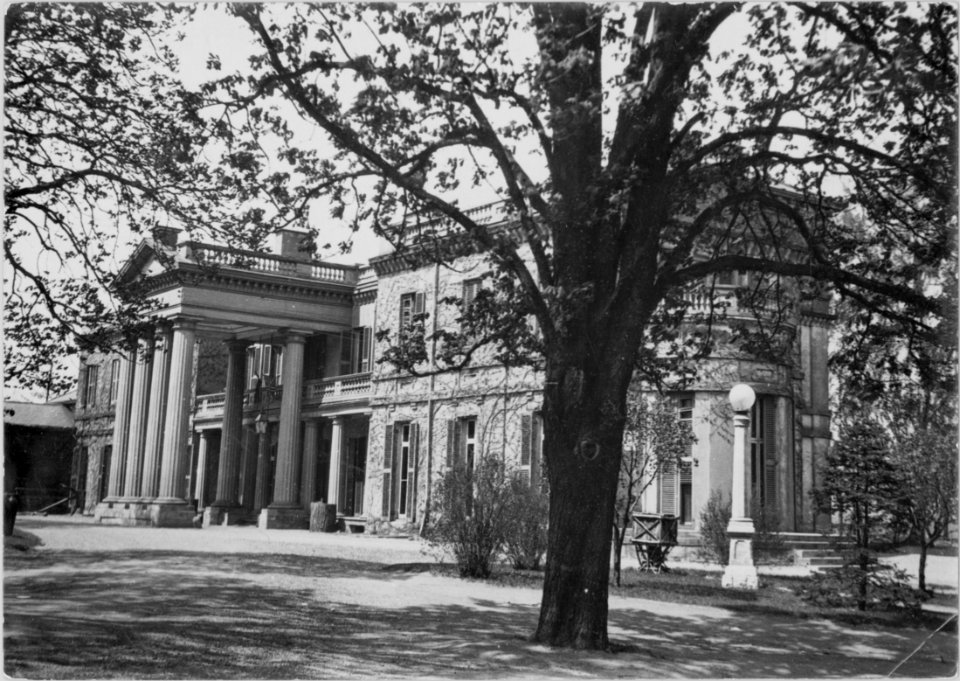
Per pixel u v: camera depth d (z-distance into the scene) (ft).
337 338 126.82
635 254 33.88
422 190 35.42
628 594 50.75
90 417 153.69
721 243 45.57
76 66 42.19
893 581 47.75
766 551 71.10
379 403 110.93
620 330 33.53
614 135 34.50
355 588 48.29
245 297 117.91
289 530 116.06
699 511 76.84
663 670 29.37
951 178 37.65
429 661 29.14
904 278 42.24
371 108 34.37
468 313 41.91
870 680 29.55
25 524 100.12
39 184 41.98
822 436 88.58
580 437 33.06
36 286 44.01
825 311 88.99
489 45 34.04
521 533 62.64
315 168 38.24
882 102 34.91
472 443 97.35
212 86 36.86
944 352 41.16
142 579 47.67
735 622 42.42
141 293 48.03
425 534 66.28
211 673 25.95
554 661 29.68
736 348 77.15
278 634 33.14
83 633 31.01
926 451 48.08
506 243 34.65
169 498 111.34
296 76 35.24
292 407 121.08
